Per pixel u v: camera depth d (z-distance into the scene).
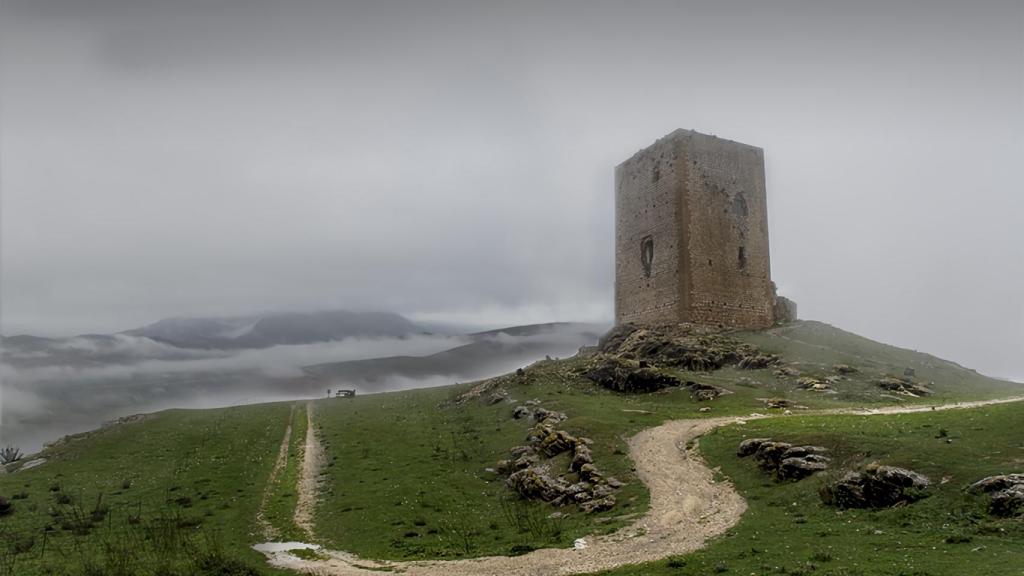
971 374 67.94
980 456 28.86
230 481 48.03
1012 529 22.64
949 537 22.70
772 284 91.50
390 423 68.06
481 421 61.47
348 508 38.62
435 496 40.03
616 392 63.66
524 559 26.53
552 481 38.53
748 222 84.81
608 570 23.73
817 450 33.41
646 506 31.97
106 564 28.36
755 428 41.75
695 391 57.81
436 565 26.92
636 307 86.94
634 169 89.75
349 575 26.25
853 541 23.67
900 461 29.61
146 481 49.41
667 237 82.38
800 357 67.38
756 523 27.84
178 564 28.22
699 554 24.39
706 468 36.97
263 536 34.41
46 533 36.22
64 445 67.44
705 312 79.31
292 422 74.00
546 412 54.44
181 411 84.56
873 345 75.81
